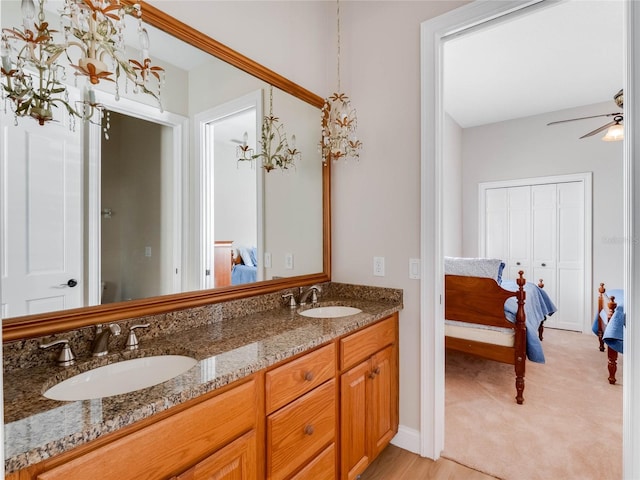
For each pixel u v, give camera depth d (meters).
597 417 2.25
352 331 1.54
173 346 1.20
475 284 2.64
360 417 1.58
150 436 0.80
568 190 4.45
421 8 1.87
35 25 0.98
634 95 1.19
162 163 1.36
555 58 3.21
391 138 1.97
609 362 2.80
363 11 2.10
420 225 1.86
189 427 0.88
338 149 2.04
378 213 2.03
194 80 1.48
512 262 4.87
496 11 1.64
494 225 5.00
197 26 1.50
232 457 0.99
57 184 1.07
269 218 1.82
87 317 1.11
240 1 1.70
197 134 1.50
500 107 4.40
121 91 1.24
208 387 0.90
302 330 1.39
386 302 1.96
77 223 1.11
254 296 1.72
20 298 0.99
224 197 1.62
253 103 1.74
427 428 1.84
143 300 1.28
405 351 1.93
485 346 2.61
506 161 4.88
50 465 0.65
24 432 0.67
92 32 0.98
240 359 1.07
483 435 2.05
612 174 4.15
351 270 2.15
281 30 1.93
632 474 1.20
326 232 2.19
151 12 1.30
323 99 2.15
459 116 4.73
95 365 1.04
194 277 1.47
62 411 0.75
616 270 4.12
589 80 3.66
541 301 3.62
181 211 1.43
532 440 1.99
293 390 1.21
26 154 1.00
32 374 0.95
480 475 1.70
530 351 2.51
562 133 4.47
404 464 1.79
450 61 3.25
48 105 1.05
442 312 1.87
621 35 2.83
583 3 2.45
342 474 1.45
